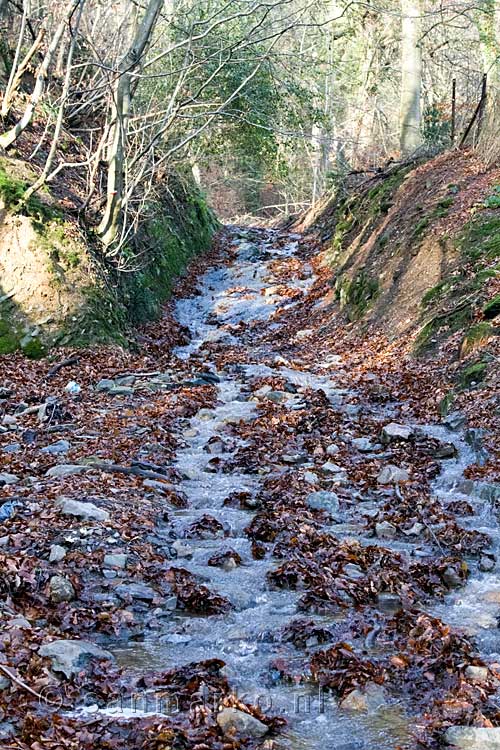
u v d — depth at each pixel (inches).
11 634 176.7
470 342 416.5
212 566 233.8
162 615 203.8
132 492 285.9
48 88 668.1
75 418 392.2
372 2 1076.5
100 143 571.5
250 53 753.0
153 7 542.9
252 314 756.6
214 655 182.9
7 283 513.0
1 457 324.8
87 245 567.8
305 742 146.3
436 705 155.6
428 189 682.2
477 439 323.0
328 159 1496.1
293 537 250.7
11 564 213.0
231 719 149.0
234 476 322.3
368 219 778.8
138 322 651.5
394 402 418.0
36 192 558.3
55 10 652.1
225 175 1676.9
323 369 526.9
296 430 381.7
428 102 1347.2
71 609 198.5
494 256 497.4
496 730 143.6
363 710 157.3
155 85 751.7
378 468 320.2
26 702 153.3
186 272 887.7
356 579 220.7
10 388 442.0
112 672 169.2
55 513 252.5
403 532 255.4
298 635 189.3
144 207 716.7
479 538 246.4
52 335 510.6
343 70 1206.9
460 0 1140.5
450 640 179.0
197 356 593.3
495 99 666.8
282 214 1740.9
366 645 186.1
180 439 371.6
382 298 593.0
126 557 227.8
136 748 141.6
